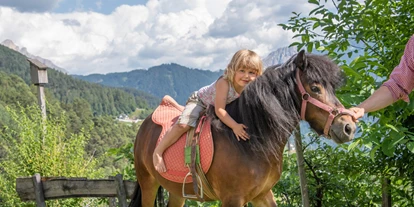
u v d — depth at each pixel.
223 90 3.03
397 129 3.40
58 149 6.82
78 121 44.91
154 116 3.73
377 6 3.92
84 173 6.96
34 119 7.02
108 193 4.89
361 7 4.17
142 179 3.95
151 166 3.59
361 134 3.57
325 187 4.71
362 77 3.59
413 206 4.31
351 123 2.57
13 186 6.66
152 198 4.02
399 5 4.04
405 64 2.39
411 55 2.36
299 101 2.78
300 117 2.82
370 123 3.70
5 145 7.12
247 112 2.89
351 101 3.43
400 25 3.96
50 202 6.36
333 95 2.68
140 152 3.85
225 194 2.96
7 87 64.19
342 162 4.53
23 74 136.38
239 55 3.00
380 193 4.85
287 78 2.79
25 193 5.30
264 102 2.78
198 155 3.01
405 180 4.27
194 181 3.07
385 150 3.39
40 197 5.16
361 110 2.48
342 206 4.68
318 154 4.74
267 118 2.83
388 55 3.94
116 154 5.32
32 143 6.78
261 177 2.88
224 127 2.98
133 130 49.28
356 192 4.68
